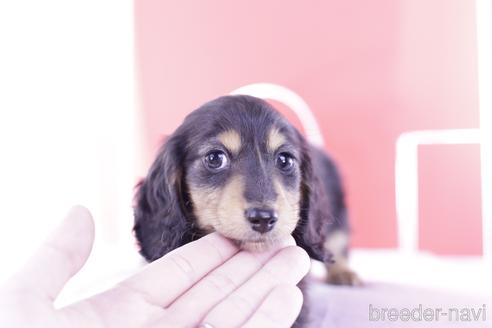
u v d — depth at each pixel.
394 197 0.70
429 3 0.66
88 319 0.23
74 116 0.64
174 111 0.72
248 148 0.31
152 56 0.72
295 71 0.69
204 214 0.32
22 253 0.48
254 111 0.33
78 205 0.24
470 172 0.68
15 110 0.57
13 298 0.21
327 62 0.69
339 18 0.68
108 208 0.71
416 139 0.67
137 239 0.37
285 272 0.28
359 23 0.68
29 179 0.57
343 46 0.68
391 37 0.67
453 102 0.66
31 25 0.59
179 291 0.27
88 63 0.66
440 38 0.66
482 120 0.63
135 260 0.51
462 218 0.69
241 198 0.29
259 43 0.70
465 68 0.65
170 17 0.71
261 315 0.26
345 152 0.70
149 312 0.25
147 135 0.72
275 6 0.69
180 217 0.34
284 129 0.33
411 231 0.68
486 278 0.54
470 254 0.69
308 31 0.69
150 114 0.72
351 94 0.69
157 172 0.35
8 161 0.56
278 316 0.26
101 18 0.68
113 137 0.71
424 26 0.66
